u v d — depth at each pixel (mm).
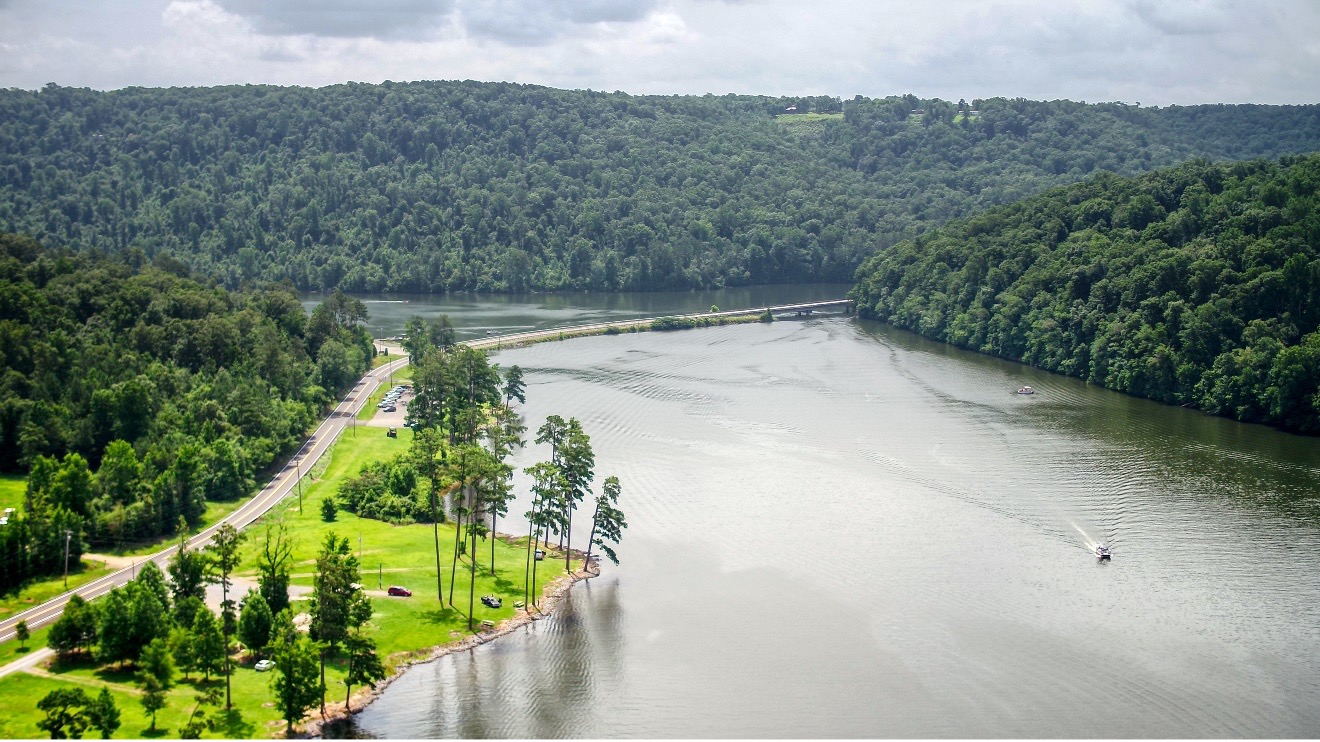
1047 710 166375
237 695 166000
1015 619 196000
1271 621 194500
